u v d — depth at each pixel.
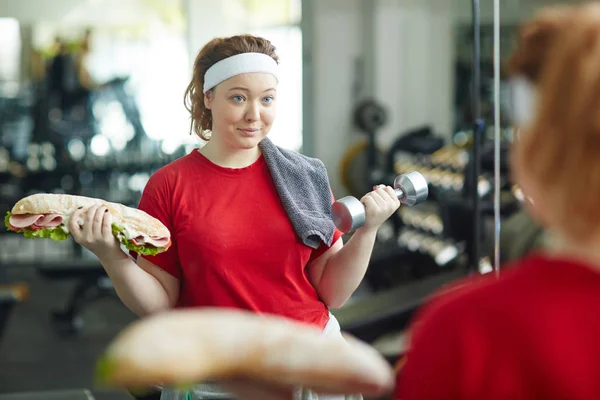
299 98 12.23
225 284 2.27
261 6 12.57
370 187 10.12
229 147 2.32
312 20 12.06
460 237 6.97
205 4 12.50
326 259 2.42
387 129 11.82
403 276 7.94
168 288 2.33
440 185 8.28
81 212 2.12
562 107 0.99
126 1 12.30
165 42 12.45
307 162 2.40
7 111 11.87
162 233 2.17
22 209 2.11
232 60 2.28
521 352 1.00
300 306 2.32
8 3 12.03
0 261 10.15
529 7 8.93
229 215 2.28
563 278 1.02
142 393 2.44
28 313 7.66
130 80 12.29
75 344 6.59
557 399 0.99
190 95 2.44
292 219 2.29
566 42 1.00
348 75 12.12
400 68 11.77
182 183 2.31
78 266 7.12
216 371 1.08
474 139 3.71
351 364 1.12
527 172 1.04
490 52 8.07
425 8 11.63
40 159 11.76
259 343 1.10
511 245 5.00
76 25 12.21
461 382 1.02
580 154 0.98
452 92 11.52
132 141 12.15
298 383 1.12
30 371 5.80
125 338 1.05
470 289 1.08
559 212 1.01
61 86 12.10
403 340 4.77
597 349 0.99
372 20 11.83
